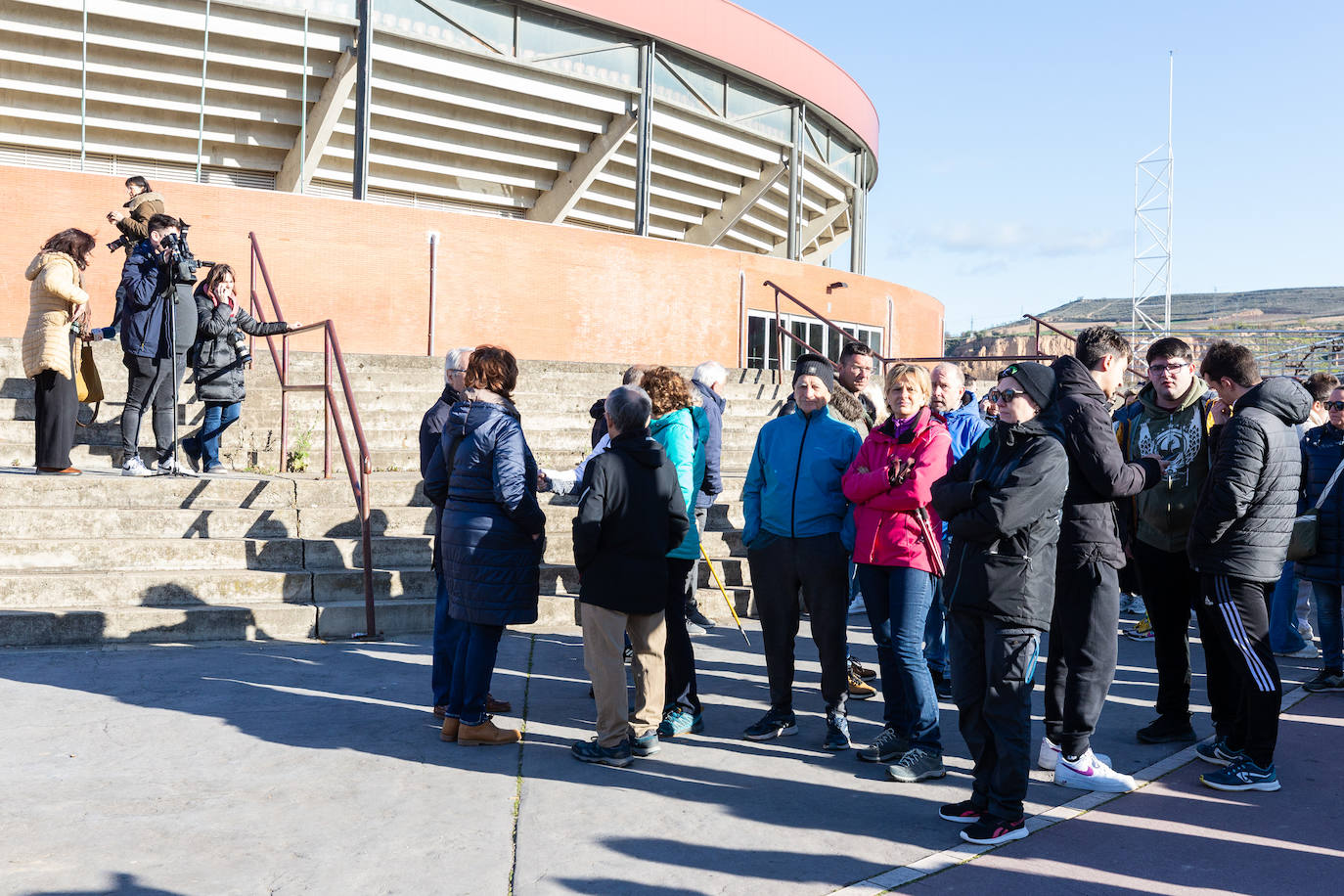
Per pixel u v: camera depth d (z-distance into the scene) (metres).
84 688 5.45
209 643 6.62
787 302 19.91
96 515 7.21
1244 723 4.57
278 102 16.58
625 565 4.60
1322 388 7.31
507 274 15.98
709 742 5.03
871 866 3.55
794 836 3.80
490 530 4.71
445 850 3.57
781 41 21.03
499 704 5.39
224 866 3.39
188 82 15.69
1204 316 154.75
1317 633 8.22
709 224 23.98
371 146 18.03
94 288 12.89
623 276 17.23
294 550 7.50
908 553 4.57
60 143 15.91
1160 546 5.06
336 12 15.43
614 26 18.00
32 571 6.71
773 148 21.95
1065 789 4.41
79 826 3.68
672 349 17.86
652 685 4.79
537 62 17.28
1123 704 5.86
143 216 8.31
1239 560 4.42
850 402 6.47
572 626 7.62
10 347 9.59
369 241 14.81
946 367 6.08
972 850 3.71
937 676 6.02
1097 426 4.17
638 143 18.59
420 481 8.56
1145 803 4.24
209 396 8.48
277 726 4.96
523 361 12.96
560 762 4.61
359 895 3.21
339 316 14.59
